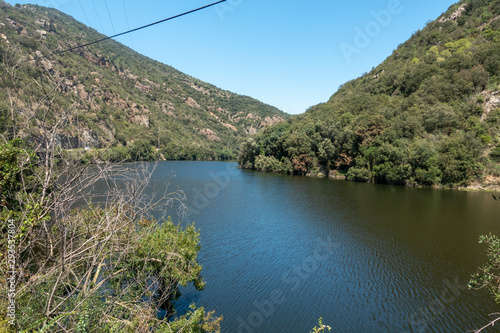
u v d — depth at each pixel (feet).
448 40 286.25
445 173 163.84
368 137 204.54
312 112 353.31
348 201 129.39
